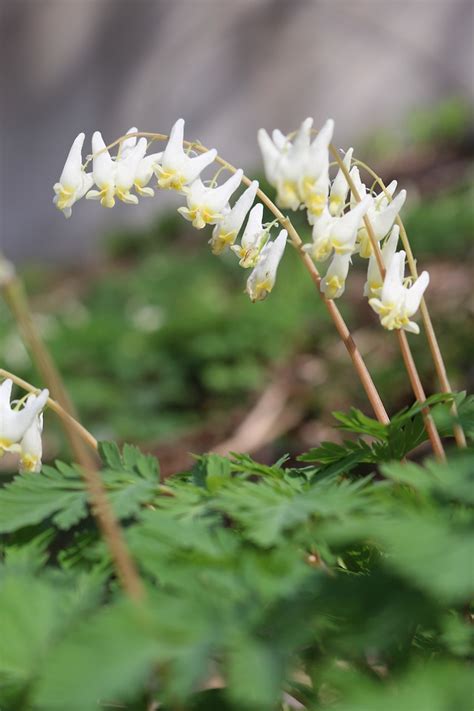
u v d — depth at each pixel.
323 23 32.00
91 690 2.07
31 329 2.39
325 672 2.52
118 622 2.24
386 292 3.55
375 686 2.21
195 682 2.13
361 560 3.29
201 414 12.95
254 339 13.21
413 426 3.58
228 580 2.54
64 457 11.89
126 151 3.70
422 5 30.62
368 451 3.52
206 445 11.75
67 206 3.70
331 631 2.57
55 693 2.07
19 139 36.00
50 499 3.30
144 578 2.96
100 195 3.68
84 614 2.60
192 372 13.73
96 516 3.22
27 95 35.94
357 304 13.49
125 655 2.16
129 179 3.67
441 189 22.03
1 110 36.12
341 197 3.59
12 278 2.36
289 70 32.53
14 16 35.72
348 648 2.34
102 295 19.89
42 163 35.72
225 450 10.97
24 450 3.52
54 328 16.36
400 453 3.55
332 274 3.62
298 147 3.22
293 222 18.64
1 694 2.45
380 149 27.30
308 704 2.75
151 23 34.28
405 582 2.39
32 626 2.54
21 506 3.27
